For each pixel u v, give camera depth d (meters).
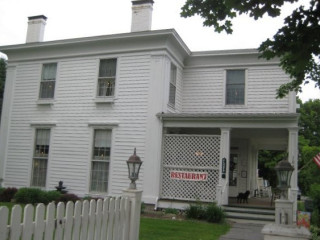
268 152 30.69
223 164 12.89
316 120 35.25
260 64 15.66
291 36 5.26
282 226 3.50
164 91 14.27
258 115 12.47
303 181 22.44
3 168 16.44
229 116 12.86
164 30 14.06
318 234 9.32
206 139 13.49
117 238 5.51
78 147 15.18
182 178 13.44
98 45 15.41
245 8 5.44
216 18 6.56
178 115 13.54
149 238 7.93
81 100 15.46
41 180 15.73
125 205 5.77
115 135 14.62
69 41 15.67
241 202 14.56
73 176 15.05
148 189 13.66
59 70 16.12
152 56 14.48
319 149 23.03
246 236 9.24
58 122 15.73
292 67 7.08
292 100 15.04
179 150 13.77
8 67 17.28
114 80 15.07
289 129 12.34
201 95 16.31
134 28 15.14
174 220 11.22
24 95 16.69
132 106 14.52
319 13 5.05
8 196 14.20
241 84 15.94
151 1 15.12
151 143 13.93
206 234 9.02
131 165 6.24
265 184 31.33
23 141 16.31
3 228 3.57
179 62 16.14
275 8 5.38
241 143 17.42
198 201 12.41
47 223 4.11
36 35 17.33
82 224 4.69
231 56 15.98
